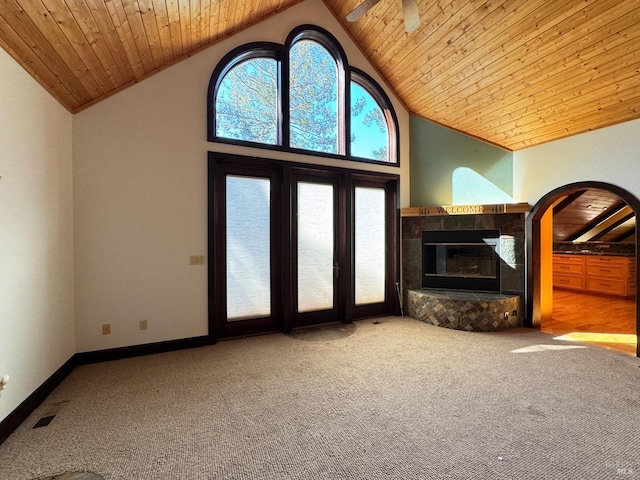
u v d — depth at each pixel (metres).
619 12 2.53
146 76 3.17
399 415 2.09
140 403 2.24
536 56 3.18
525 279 4.23
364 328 4.11
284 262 3.89
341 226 4.40
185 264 3.37
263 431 1.92
